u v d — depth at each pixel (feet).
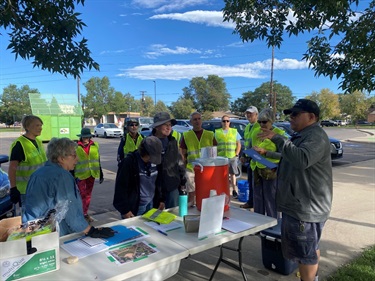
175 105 202.80
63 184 6.54
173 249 5.90
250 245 12.41
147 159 8.83
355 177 25.72
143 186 9.07
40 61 10.17
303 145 6.61
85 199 15.29
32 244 4.84
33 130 11.34
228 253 11.60
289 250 7.23
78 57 10.11
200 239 6.40
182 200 7.96
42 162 11.51
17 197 10.84
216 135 19.36
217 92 249.75
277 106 254.06
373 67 8.88
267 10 11.35
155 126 10.14
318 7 9.31
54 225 5.40
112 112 194.49
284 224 7.29
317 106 6.96
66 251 5.81
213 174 7.85
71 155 6.92
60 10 9.57
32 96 71.36
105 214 16.51
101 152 47.67
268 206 12.92
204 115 191.31
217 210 6.61
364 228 13.87
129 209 8.82
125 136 16.80
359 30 8.82
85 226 6.57
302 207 6.88
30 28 9.78
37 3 9.01
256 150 9.32
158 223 7.39
